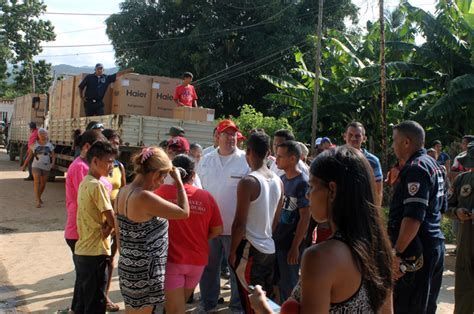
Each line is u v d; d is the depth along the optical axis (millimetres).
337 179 1906
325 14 28375
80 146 4773
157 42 29453
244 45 28484
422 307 3623
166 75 27812
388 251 1955
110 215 4184
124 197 3641
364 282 1852
